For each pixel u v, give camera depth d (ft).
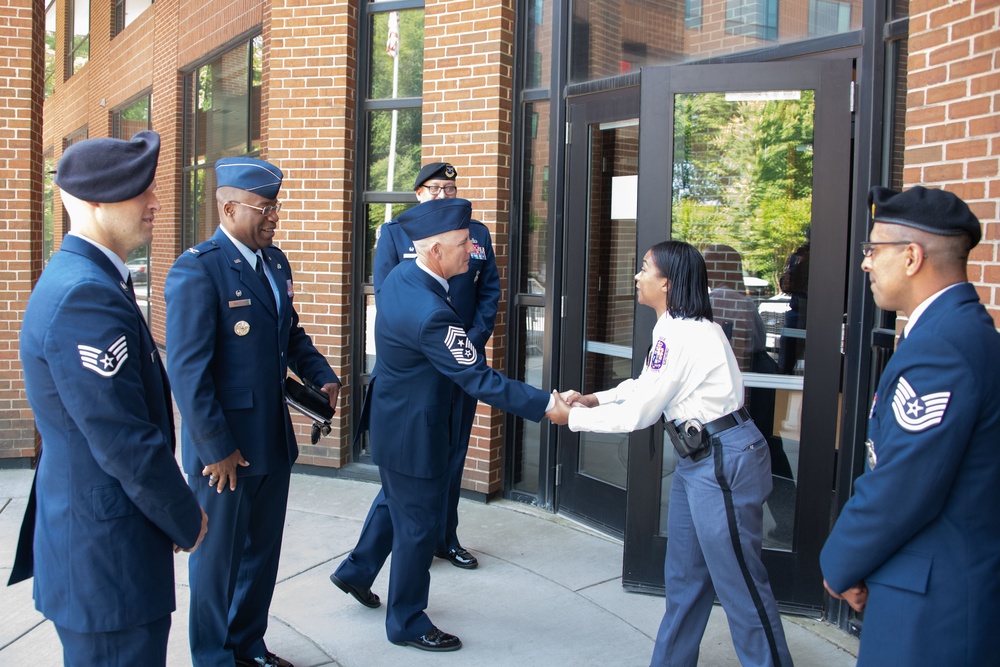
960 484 5.58
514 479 17.07
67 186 6.43
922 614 5.63
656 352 8.89
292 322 11.02
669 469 12.53
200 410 8.63
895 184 10.95
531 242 16.58
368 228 18.37
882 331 10.87
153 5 33.83
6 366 18.30
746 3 12.64
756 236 12.01
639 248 12.34
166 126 32.27
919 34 9.82
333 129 17.71
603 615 11.82
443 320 9.70
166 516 6.50
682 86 11.99
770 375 12.04
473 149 16.34
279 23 17.95
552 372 15.99
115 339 6.20
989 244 9.02
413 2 17.43
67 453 6.31
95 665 6.40
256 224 9.23
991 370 5.48
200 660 9.28
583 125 15.28
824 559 6.18
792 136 11.68
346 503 16.57
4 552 13.74
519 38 16.28
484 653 10.69
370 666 10.32
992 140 8.98
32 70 18.13
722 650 10.87
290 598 12.25
